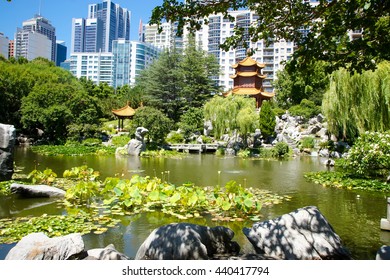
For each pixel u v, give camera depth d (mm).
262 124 30453
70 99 31266
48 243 4332
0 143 10562
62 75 47688
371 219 7129
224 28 81125
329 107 18156
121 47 91875
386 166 11359
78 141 29234
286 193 10102
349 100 15562
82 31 162375
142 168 16109
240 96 29203
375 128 14969
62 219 6629
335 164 18078
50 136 30641
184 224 4789
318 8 4758
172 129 35375
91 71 98188
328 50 4711
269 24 5281
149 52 94625
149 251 4531
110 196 9055
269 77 70312
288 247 4801
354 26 4328
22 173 13008
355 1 4047
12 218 6828
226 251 5094
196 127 33062
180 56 45781
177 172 14883
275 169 16625
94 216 7086
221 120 27781
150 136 27938
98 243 5527
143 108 28859
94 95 49312
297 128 33562
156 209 7750
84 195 8922
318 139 29406
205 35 84188
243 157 24234
